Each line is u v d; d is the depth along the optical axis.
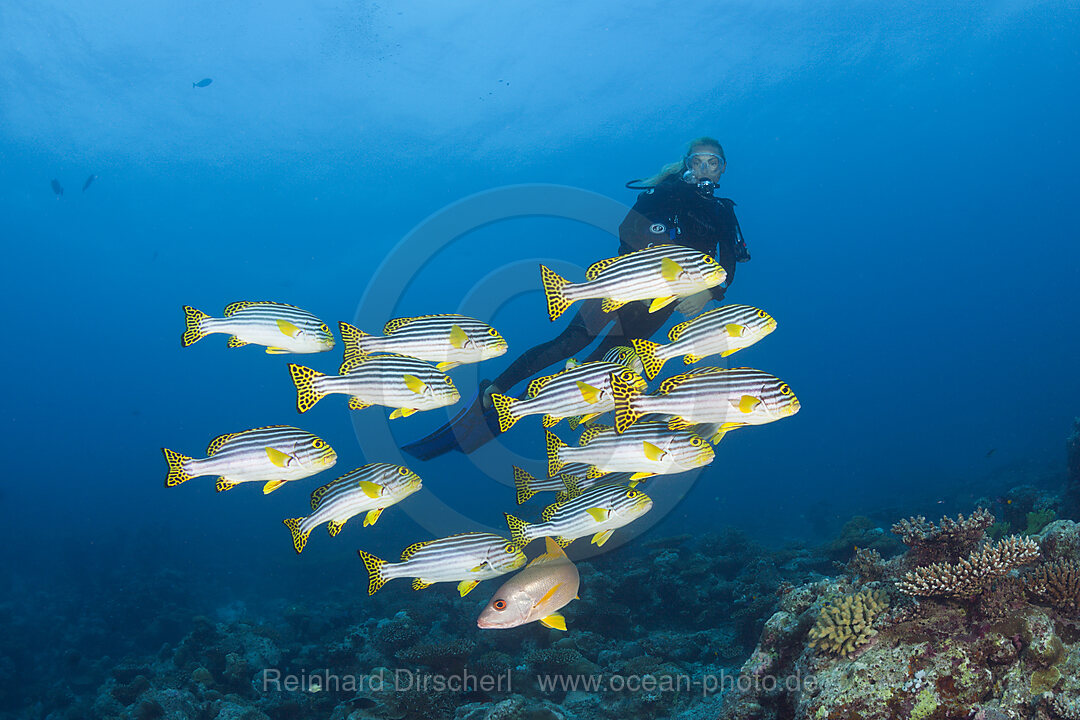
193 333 4.40
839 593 4.24
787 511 26.34
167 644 11.49
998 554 3.50
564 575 4.04
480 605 8.95
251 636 9.54
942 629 3.53
